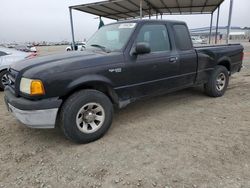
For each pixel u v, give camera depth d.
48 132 3.67
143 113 4.40
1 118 4.35
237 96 5.44
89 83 3.13
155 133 3.51
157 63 3.85
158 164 2.67
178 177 2.42
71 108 2.97
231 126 3.68
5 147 3.20
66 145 3.22
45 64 3.01
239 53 5.70
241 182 2.31
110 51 3.56
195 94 5.64
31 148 3.16
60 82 2.88
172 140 3.26
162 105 4.86
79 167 2.67
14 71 3.20
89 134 3.19
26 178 2.50
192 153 2.88
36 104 2.79
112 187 2.31
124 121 4.02
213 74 5.06
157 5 12.23
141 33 3.72
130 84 3.58
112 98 3.56
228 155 2.81
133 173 2.51
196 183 2.31
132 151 2.98
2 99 5.84
